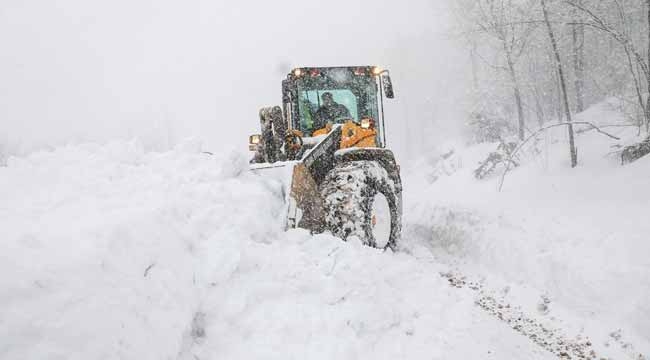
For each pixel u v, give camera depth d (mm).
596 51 11625
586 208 5301
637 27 8602
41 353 1589
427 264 5500
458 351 2912
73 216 2396
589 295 4031
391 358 2646
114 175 3012
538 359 3223
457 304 3695
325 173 4336
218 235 2699
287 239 3178
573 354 3424
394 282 3566
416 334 3021
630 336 3494
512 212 5988
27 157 3117
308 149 4449
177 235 2506
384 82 6004
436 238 6828
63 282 1802
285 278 2721
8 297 1650
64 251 1938
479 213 6438
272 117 4383
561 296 4266
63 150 3293
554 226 5160
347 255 3100
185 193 2910
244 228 2883
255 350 2252
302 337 2428
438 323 3254
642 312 3549
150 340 1916
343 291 2838
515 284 4758
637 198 4961
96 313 1801
